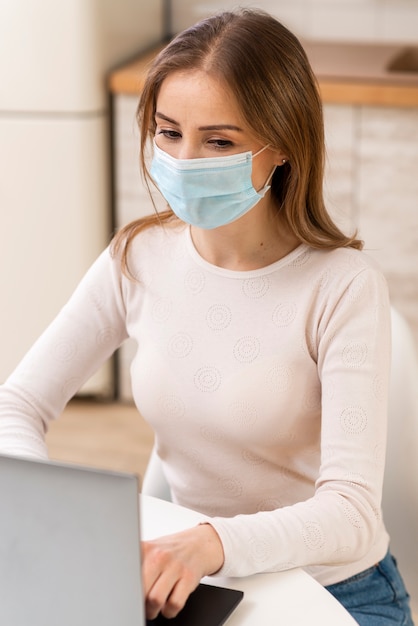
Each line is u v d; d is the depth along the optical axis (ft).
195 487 5.50
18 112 11.32
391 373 5.88
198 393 5.24
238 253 5.29
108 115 11.58
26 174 11.51
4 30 11.05
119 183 11.68
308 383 5.16
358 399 4.86
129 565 3.27
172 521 4.72
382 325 5.04
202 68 4.75
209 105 4.78
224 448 5.30
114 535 3.25
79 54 11.09
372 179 11.06
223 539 4.31
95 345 5.76
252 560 4.32
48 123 11.31
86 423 11.98
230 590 4.17
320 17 12.89
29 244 11.78
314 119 5.00
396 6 12.62
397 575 5.50
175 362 5.32
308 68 4.97
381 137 10.87
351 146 10.98
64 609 3.39
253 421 5.16
